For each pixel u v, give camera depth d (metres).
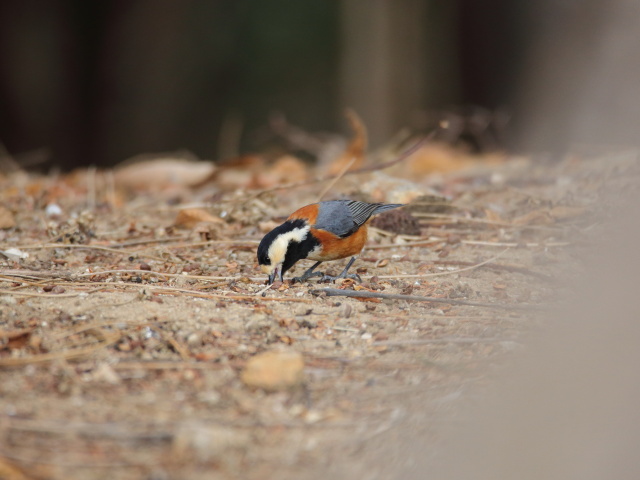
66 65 33.97
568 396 6.62
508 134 28.50
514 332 8.20
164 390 6.75
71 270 10.14
